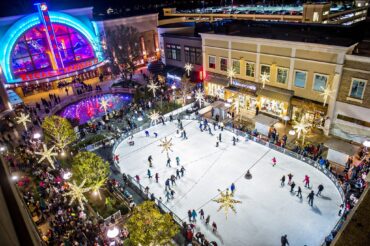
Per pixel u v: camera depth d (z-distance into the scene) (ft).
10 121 138.41
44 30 185.78
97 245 68.33
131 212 84.02
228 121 133.18
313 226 77.00
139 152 117.50
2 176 15.90
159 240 60.80
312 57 108.58
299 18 189.57
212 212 84.84
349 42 103.76
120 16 210.38
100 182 82.99
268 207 84.69
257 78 131.75
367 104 98.94
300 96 119.03
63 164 105.91
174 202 89.51
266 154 108.99
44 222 79.25
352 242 27.89
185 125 135.54
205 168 104.22
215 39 142.61
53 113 152.97
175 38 172.65
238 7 287.07
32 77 179.22
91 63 201.05
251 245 73.46
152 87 150.71
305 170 98.17
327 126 111.86
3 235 11.49
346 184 84.33
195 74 167.32
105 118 141.18
